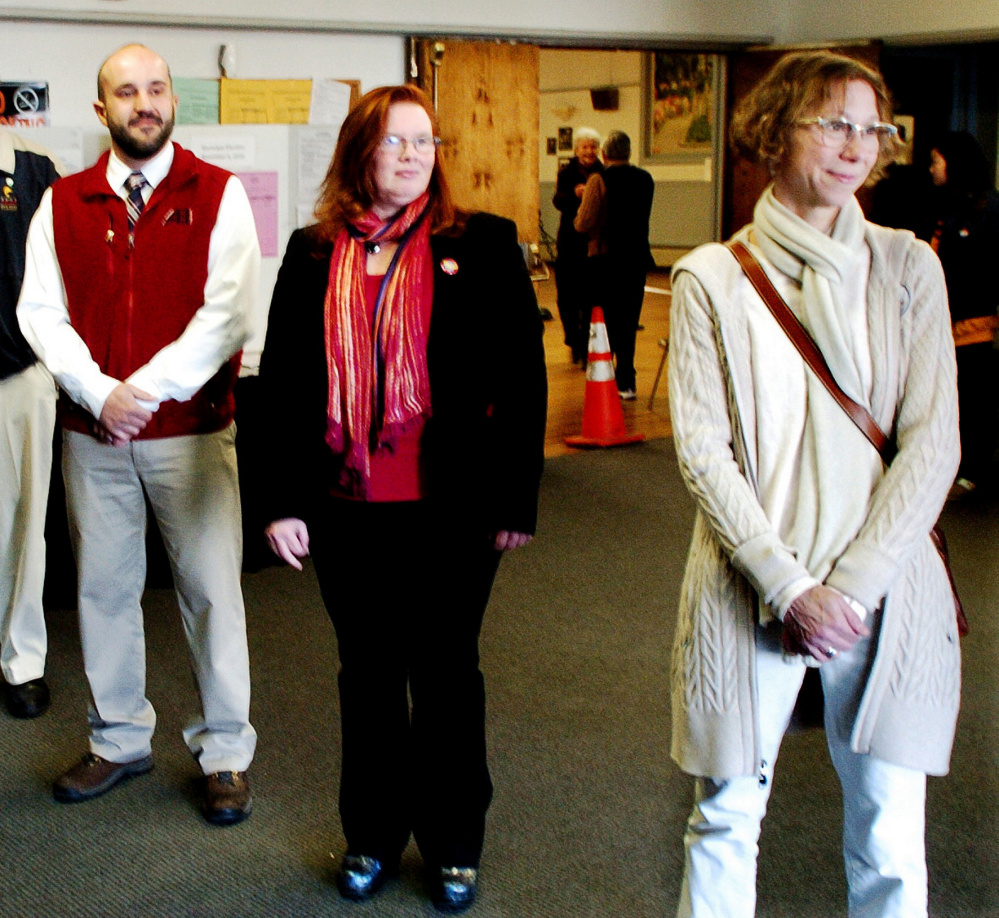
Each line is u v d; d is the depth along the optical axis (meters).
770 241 1.80
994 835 2.62
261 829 2.73
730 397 1.79
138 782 2.96
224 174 2.66
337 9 5.74
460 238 2.19
